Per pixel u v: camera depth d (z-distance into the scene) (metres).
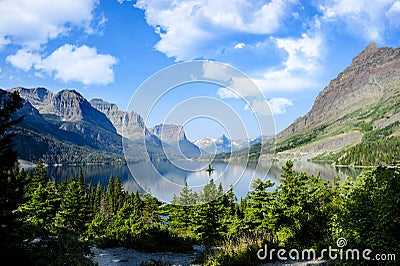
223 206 18.70
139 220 22.77
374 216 8.48
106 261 11.43
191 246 14.88
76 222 34.41
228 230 19.12
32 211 31.06
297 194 16.20
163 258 12.36
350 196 9.48
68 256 10.77
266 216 18.12
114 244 14.10
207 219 18.22
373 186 8.87
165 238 14.39
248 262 11.09
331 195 15.54
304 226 13.39
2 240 8.98
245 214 19.80
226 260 11.07
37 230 14.52
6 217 9.25
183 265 11.30
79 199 35.34
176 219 18.27
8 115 9.58
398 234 8.24
